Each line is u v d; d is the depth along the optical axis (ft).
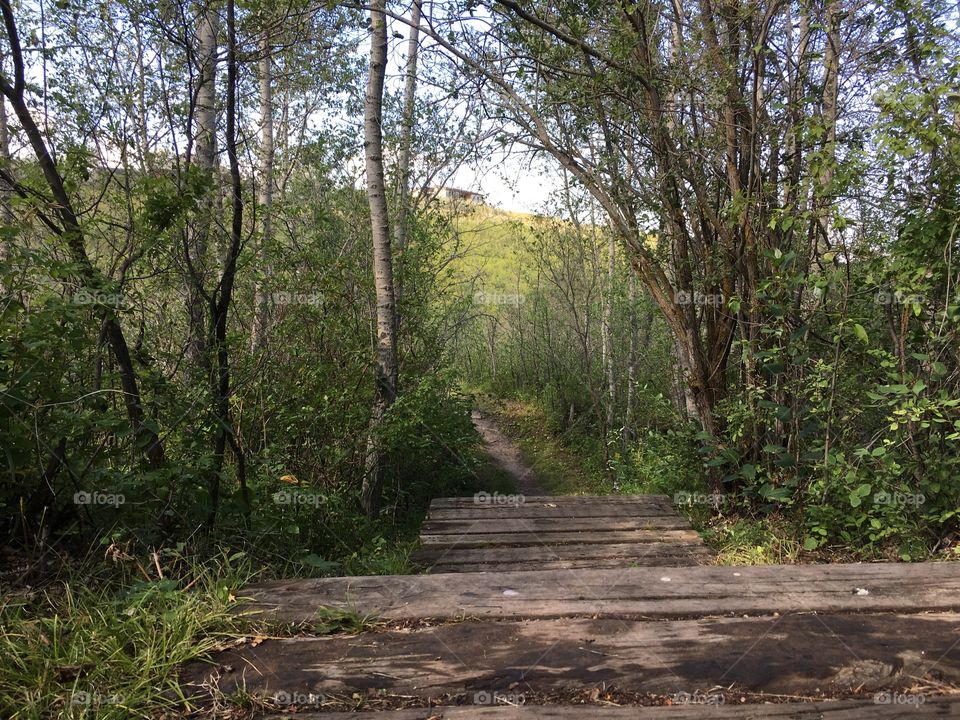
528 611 8.54
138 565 9.30
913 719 6.25
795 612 8.50
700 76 20.45
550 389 54.19
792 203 17.90
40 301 10.82
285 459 18.63
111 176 14.11
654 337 37.88
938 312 15.35
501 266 50.62
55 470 10.18
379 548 17.34
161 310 15.99
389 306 25.12
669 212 21.97
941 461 14.65
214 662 7.34
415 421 22.86
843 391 16.97
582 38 21.26
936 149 15.03
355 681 6.95
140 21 14.82
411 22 21.53
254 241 21.61
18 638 7.41
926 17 15.03
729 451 20.24
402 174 31.19
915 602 8.70
